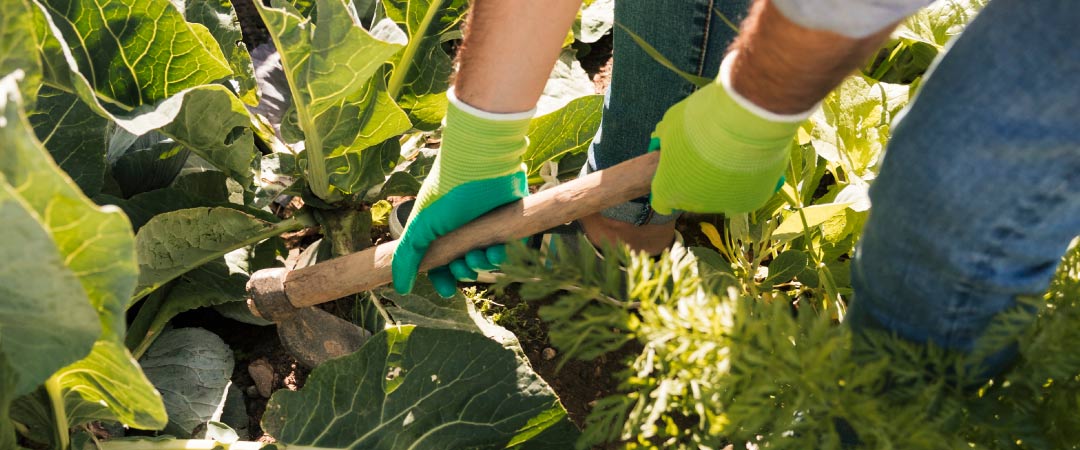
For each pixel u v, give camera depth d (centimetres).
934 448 116
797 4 103
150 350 193
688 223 243
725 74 134
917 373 120
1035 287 120
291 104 209
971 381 122
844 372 115
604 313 122
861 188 198
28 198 105
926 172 112
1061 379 120
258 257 208
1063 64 100
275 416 170
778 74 119
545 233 208
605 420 121
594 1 283
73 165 177
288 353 208
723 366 117
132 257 112
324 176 200
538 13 144
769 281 207
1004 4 106
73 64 153
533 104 161
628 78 192
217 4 214
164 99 181
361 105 188
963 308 122
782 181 175
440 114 231
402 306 206
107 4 169
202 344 194
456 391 177
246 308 203
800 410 118
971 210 111
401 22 222
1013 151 105
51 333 117
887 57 261
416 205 174
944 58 114
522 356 180
